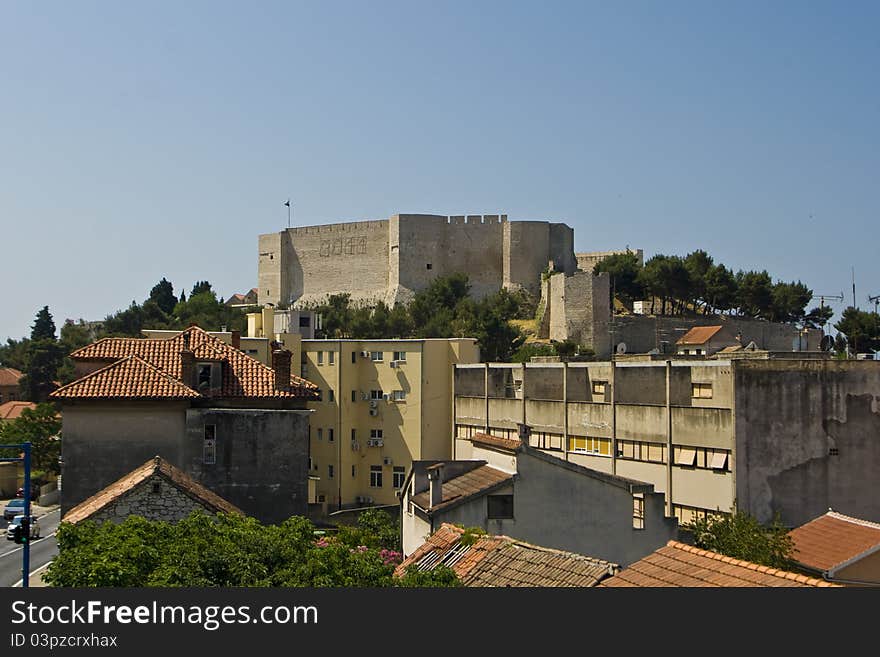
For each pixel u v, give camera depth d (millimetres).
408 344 90000
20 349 181250
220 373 37531
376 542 35219
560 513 32062
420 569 25531
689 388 59875
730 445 55906
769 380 56312
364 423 90812
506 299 181125
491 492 31797
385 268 193000
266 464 36281
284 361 37938
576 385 70500
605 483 32438
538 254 189375
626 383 65062
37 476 86375
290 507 36312
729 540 40000
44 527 60969
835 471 56312
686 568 20906
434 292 179625
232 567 22875
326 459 90375
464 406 86188
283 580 22562
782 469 55875
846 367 56875
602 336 163625
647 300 181500
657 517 32688
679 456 59812
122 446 35312
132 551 22547
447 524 29828
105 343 39906
